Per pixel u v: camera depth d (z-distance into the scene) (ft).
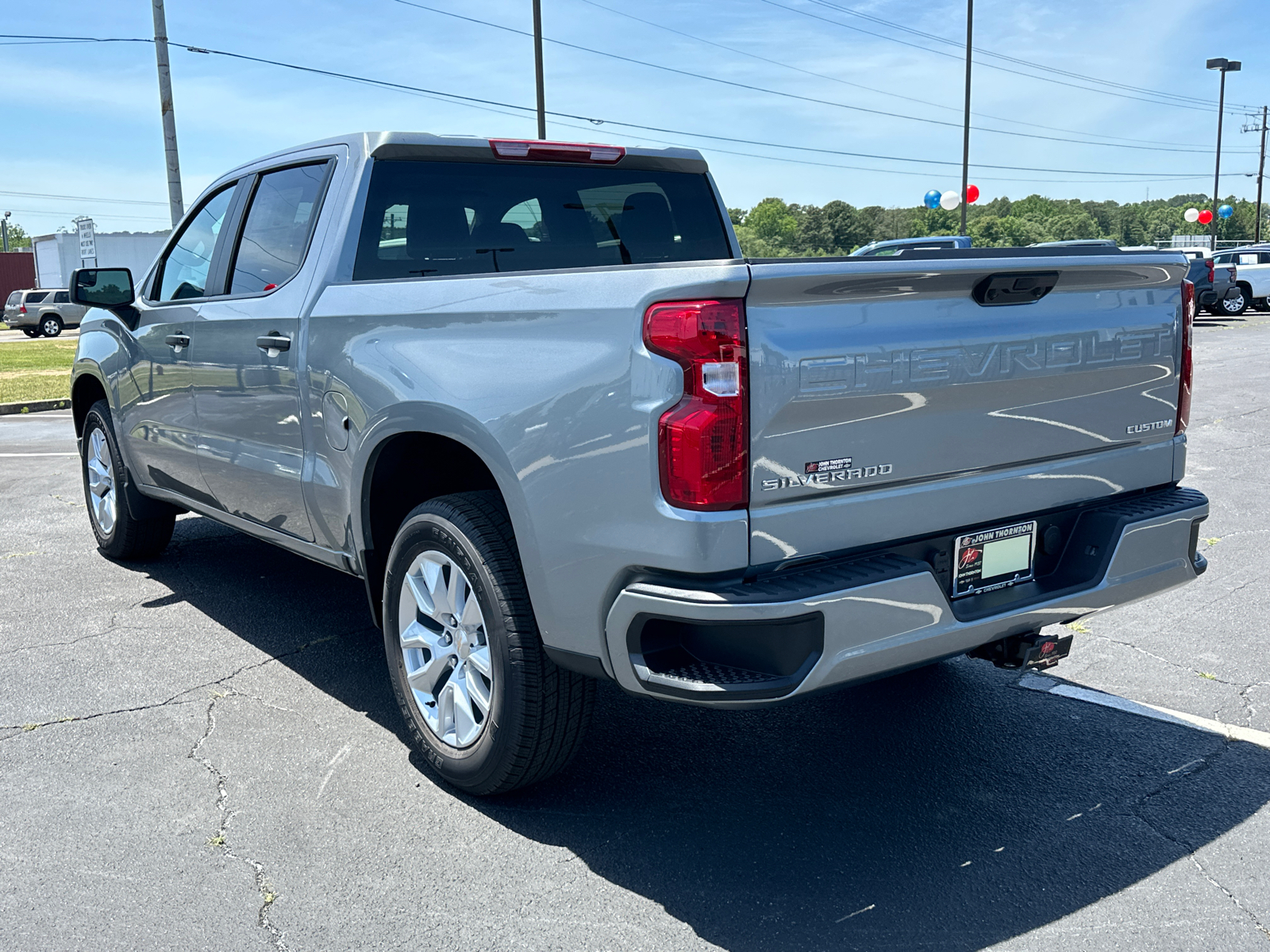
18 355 83.35
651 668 8.45
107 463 19.21
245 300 13.64
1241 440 30.91
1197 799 10.50
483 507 10.03
